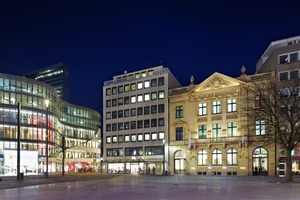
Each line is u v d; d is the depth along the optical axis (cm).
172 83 8475
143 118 8594
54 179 4484
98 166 12219
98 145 13375
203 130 7456
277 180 4434
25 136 8456
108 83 9475
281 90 5062
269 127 4516
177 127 7900
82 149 12125
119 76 9369
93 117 13138
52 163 9456
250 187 3077
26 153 5947
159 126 8250
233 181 4269
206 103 7494
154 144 8288
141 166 8488
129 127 8850
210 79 7406
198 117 7538
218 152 7188
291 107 4288
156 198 2022
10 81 8362
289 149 4116
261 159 6644
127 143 8819
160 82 8381
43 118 9006
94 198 2038
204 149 7388
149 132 8425
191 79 7906
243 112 6738
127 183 3753
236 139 6906
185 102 7831
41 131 8881
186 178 5309
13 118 8275
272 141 4581
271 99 5362
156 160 8181
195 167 7438
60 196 2172
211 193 2402
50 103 9469
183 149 7719
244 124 6819
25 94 8625
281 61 6538
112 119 9212
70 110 11781
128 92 9000
